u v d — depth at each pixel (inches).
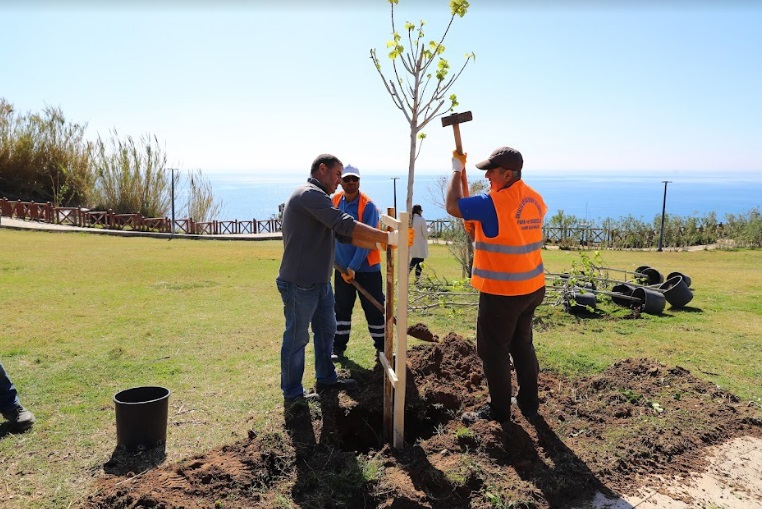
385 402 145.3
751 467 137.6
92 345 243.1
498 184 141.6
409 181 182.5
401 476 124.5
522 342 152.6
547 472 130.3
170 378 200.1
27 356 224.7
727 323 292.5
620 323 290.8
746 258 746.8
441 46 173.3
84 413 167.2
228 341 253.1
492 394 148.5
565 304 320.2
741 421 161.0
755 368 213.3
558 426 153.3
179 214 1248.2
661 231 903.1
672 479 131.7
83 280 430.3
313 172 164.7
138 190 1212.5
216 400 176.9
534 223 142.5
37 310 315.9
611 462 135.5
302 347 167.2
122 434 140.7
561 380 192.9
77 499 119.3
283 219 164.1
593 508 119.1
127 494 116.8
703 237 975.6
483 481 123.2
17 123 1280.8
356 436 164.4
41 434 151.3
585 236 991.6
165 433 145.6
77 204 1257.4
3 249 629.9
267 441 139.1
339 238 169.3
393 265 139.9
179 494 117.5
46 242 744.3
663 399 173.2
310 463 132.6
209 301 354.6
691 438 149.1
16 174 1268.5
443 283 384.5
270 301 356.8
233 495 118.7
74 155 1280.8
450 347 199.2
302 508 116.0
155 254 645.3
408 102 177.5
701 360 223.9
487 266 140.6
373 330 211.3
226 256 644.7
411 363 186.9
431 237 1040.2
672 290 330.6
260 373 204.8
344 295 217.3
